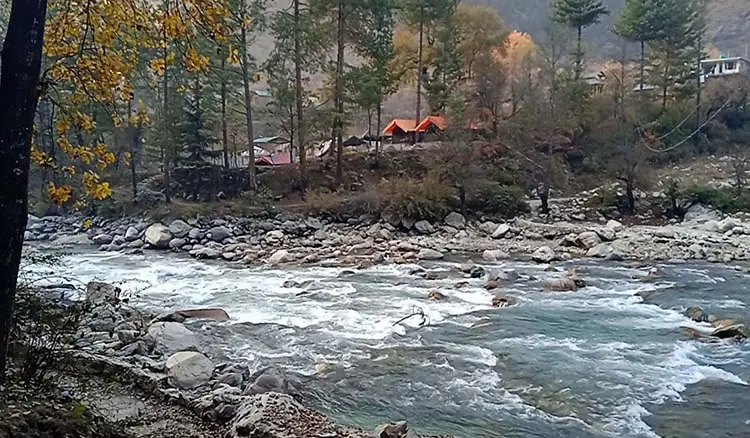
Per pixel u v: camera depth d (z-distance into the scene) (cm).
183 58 626
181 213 2736
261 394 771
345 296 1586
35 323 728
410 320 1348
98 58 611
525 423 829
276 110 3353
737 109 4428
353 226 2823
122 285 1648
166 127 2964
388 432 686
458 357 1100
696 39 4500
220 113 3369
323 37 3073
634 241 2439
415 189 2900
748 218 2859
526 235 2675
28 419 464
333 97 3159
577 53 3975
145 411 745
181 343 1094
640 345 1171
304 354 1113
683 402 895
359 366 1052
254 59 3222
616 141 3303
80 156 660
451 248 2436
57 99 668
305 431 667
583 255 2300
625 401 902
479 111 3406
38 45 444
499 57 4222
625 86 3825
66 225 2945
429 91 3944
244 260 2184
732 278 1852
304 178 3175
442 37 3809
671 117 4066
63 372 745
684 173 3553
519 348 1152
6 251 439
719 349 1141
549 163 3222
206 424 723
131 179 3212
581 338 1219
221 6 588
